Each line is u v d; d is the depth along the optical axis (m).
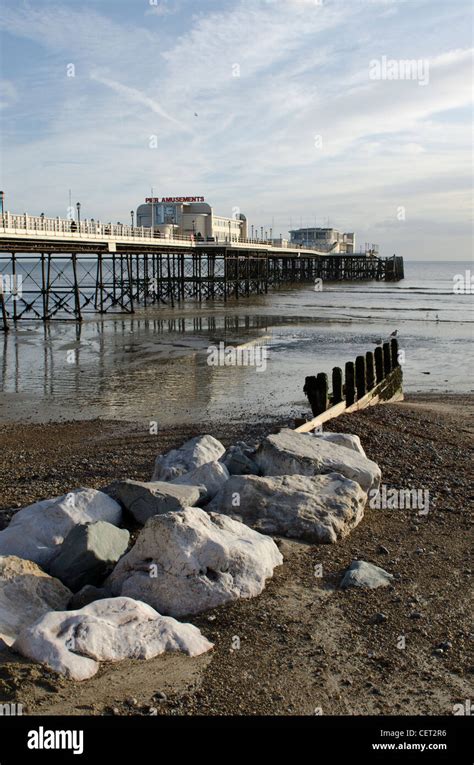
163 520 7.31
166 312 56.28
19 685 5.44
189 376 26.39
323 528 9.04
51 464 14.41
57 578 7.50
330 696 5.79
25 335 40.12
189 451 11.23
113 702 5.45
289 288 97.62
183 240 62.41
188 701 5.56
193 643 6.33
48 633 5.92
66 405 21.08
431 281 134.00
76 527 7.98
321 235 146.75
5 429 18.02
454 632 6.89
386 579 7.96
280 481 9.62
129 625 6.29
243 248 68.69
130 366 28.88
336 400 16.89
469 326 45.84
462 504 11.08
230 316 52.22
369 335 40.62
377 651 6.50
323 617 7.09
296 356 32.12
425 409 19.28
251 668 6.11
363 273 132.50
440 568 8.45
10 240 37.59
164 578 7.13
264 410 19.91
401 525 9.98
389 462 13.38
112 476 13.33
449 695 5.86
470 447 14.91
